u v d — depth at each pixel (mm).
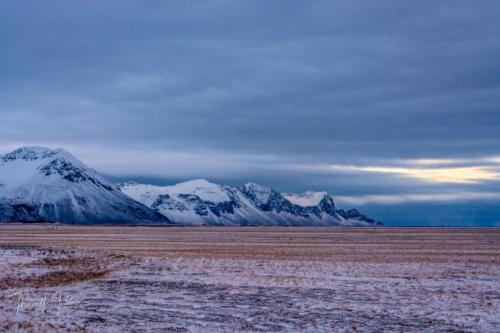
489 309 24281
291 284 31922
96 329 19438
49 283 32469
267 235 121625
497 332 19938
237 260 47250
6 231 152125
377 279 34031
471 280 33750
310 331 19953
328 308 24516
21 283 31750
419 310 24047
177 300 26625
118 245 72125
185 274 36969
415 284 31938
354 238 101438
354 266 41656
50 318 21359
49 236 108500
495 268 40438
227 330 19922
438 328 20547
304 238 101188
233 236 112750
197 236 111250
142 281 33500
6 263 40906
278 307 24750
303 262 45188
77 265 42594
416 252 57781
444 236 113875
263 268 40438
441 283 32375
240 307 24734
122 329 19594
